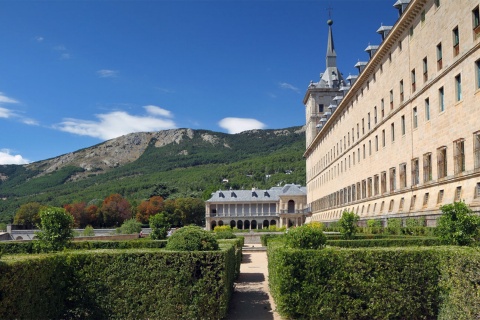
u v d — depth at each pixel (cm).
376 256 1488
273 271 1820
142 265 1525
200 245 1681
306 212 13862
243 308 1830
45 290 1372
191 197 18088
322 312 1482
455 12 3819
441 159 4162
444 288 1414
